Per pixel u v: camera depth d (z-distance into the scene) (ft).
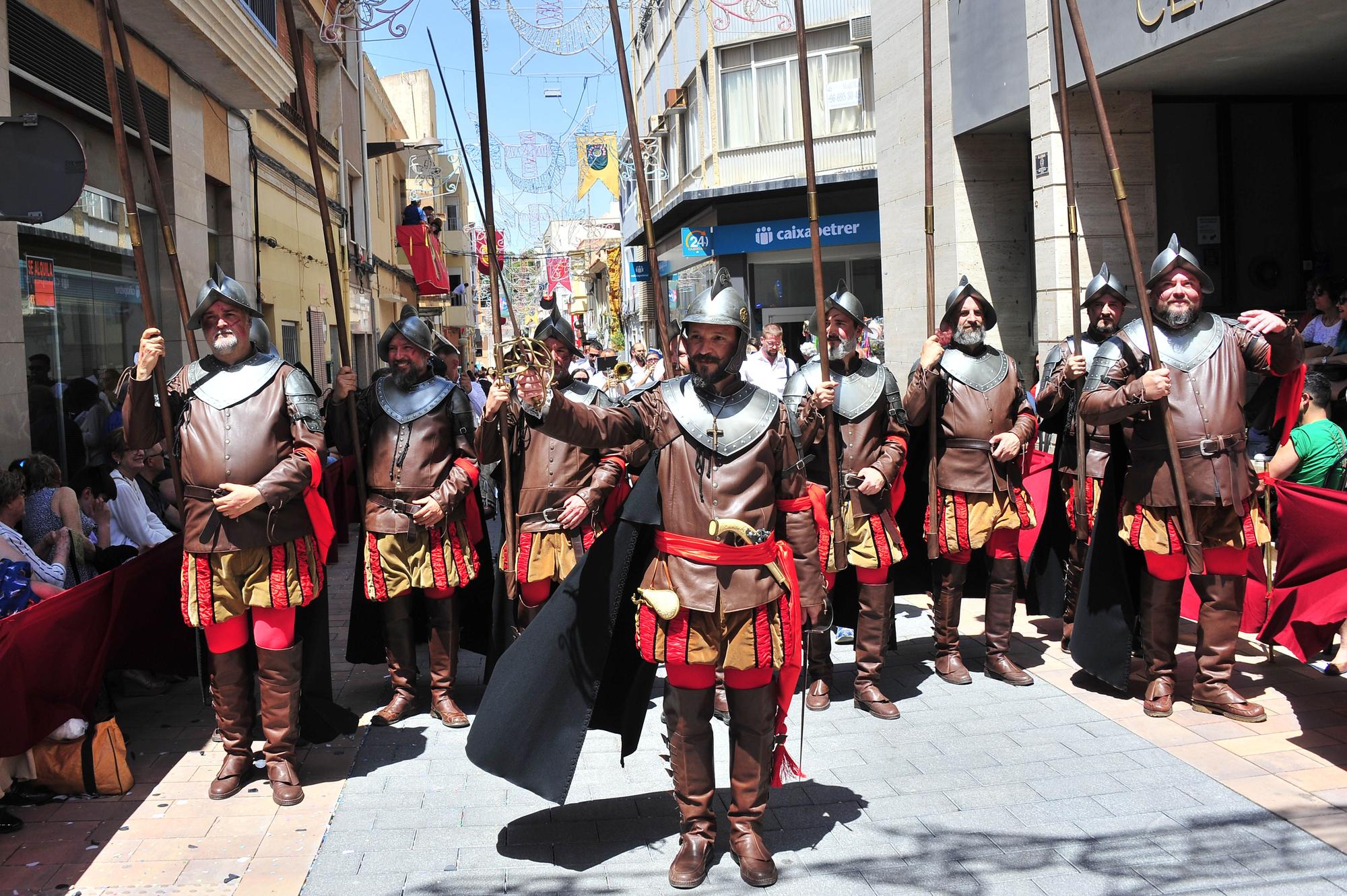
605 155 65.62
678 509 11.29
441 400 16.58
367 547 16.47
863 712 16.52
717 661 11.23
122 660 15.52
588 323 164.45
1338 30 24.03
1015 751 14.58
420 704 17.79
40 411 22.25
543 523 17.38
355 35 20.11
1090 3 27.81
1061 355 19.48
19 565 14.19
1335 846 11.39
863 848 11.85
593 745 15.61
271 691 13.70
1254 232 31.60
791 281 67.82
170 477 22.71
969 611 23.29
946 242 37.29
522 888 11.15
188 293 30.71
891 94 41.86
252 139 38.68
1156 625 15.85
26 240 21.83
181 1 25.76
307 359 48.14
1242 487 15.14
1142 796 12.88
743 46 64.75
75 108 23.67
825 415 14.56
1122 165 29.60
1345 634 17.37
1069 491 19.54
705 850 11.41
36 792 13.61
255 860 11.85
